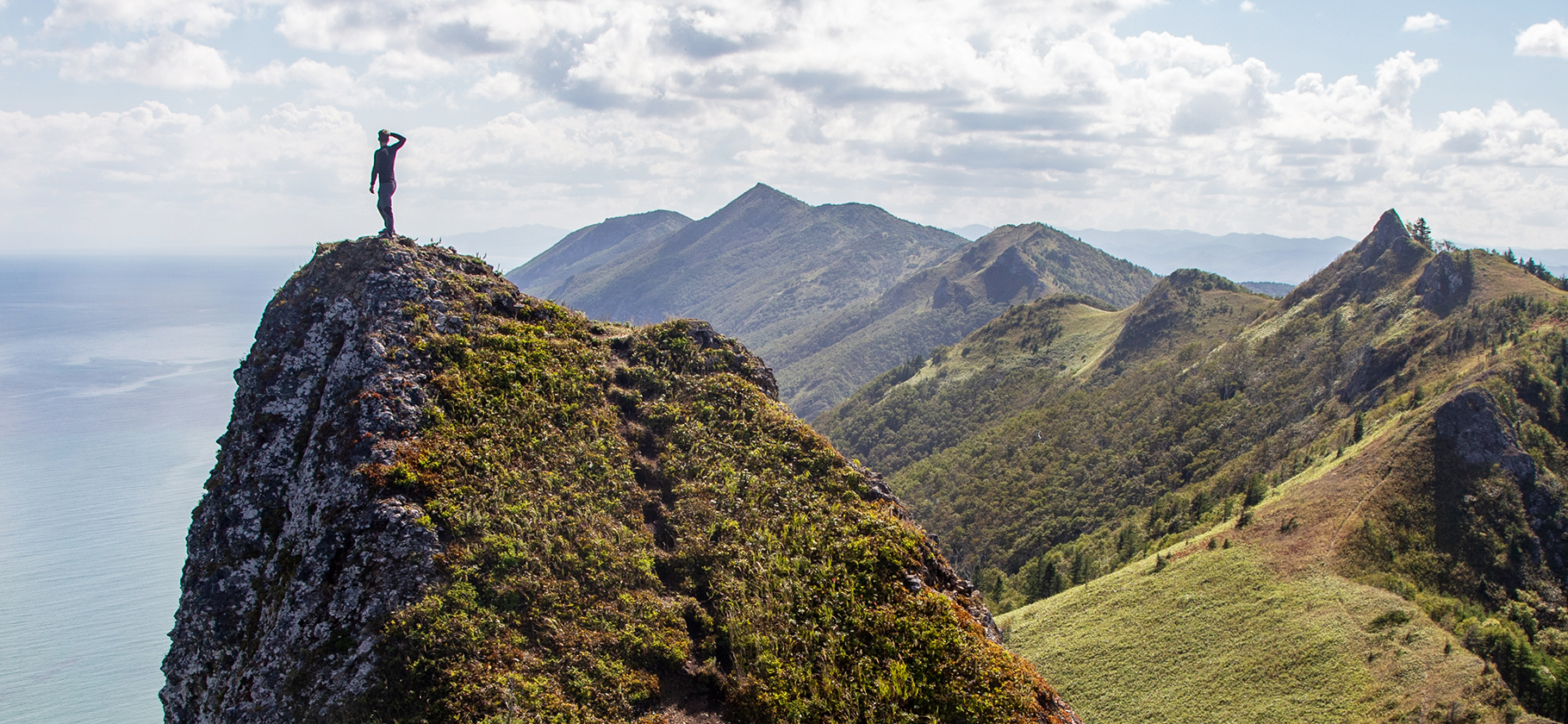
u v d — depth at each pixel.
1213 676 69.31
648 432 27.20
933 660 20.42
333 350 24.66
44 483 190.50
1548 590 70.88
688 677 19.86
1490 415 81.38
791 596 22.03
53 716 101.38
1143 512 126.44
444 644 18.39
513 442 23.89
